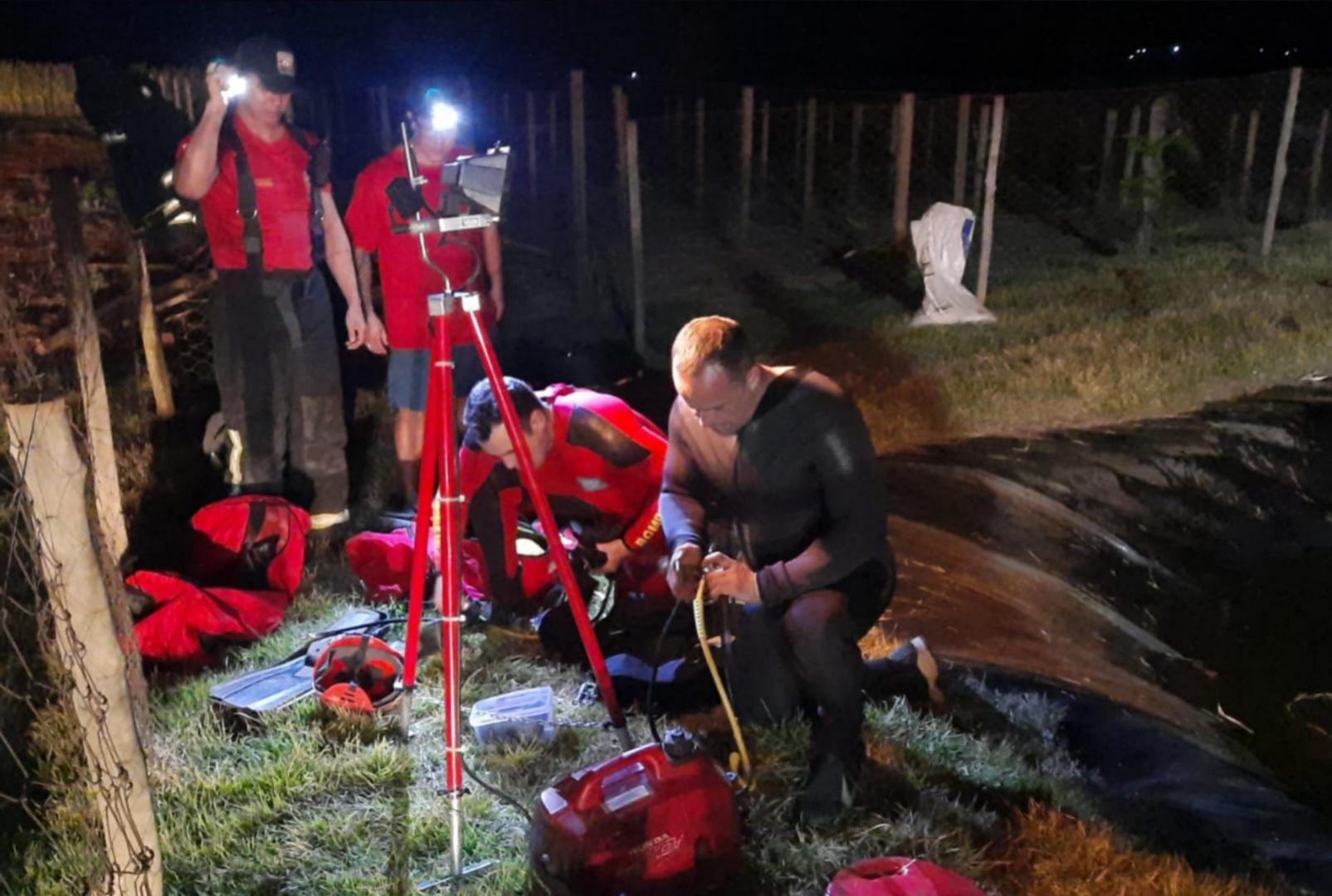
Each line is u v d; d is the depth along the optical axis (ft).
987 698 12.68
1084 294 29.91
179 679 11.94
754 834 9.19
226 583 14.01
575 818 8.14
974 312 27.73
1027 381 23.53
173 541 15.29
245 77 13.21
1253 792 11.51
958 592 16.14
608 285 31.45
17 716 10.84
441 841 9.29
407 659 10.21
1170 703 13.97
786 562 9.53
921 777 10.25
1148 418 22.21
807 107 41.50
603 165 42.91
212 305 14.67
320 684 11.24
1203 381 23.72
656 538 12.05
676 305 29.81
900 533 17.88
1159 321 26.84
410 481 16.21
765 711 10.83
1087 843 9.59
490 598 13.07
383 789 9.95
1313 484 20.16
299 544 14.14
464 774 10.02
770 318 28.96
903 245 31.71
